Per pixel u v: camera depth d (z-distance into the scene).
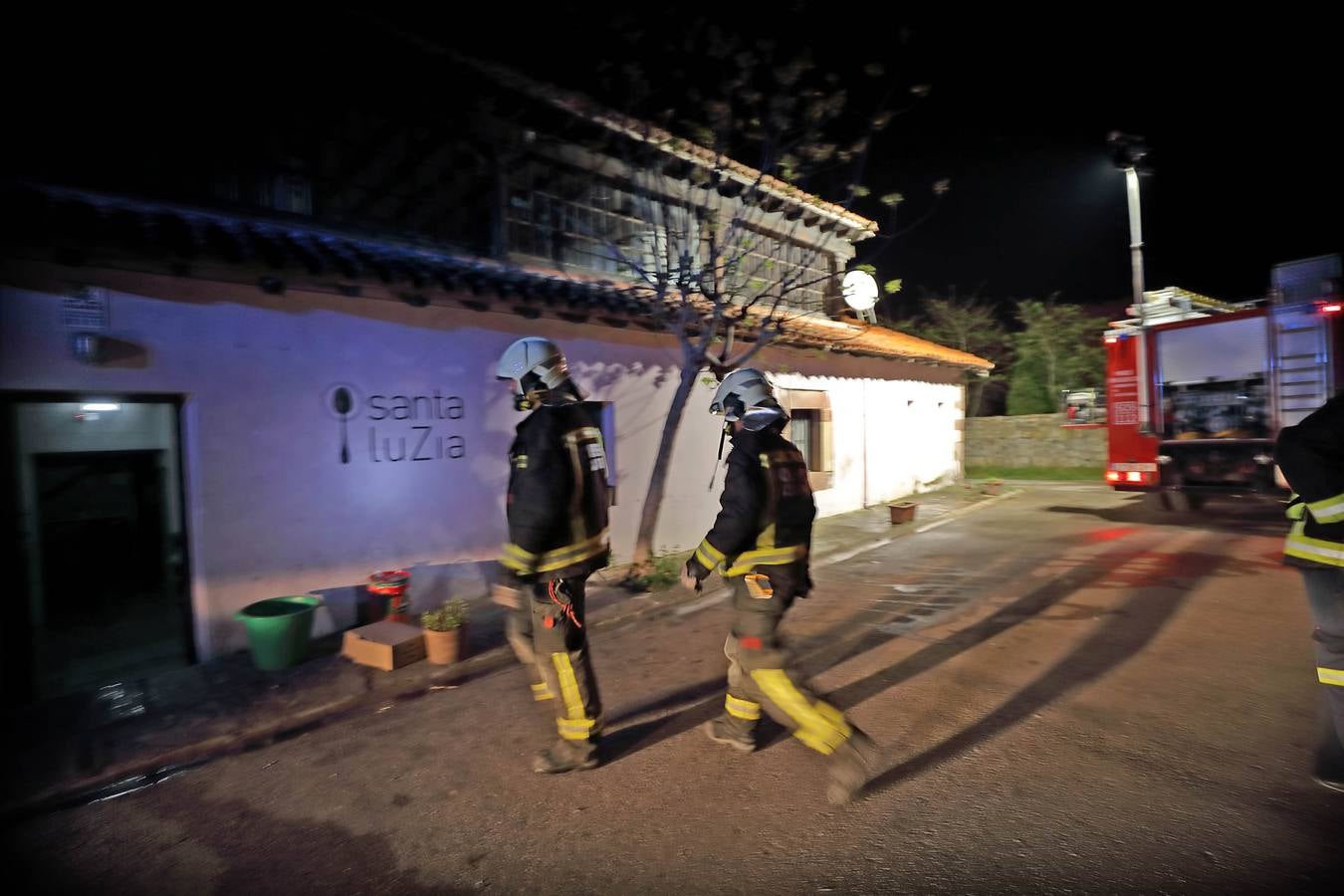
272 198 6.77
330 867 2.87
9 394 4.42
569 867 2.80
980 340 23.00
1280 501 9.34
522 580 3.35
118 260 4.68
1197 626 5.50
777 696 3.19
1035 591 6.77
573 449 3.32
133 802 3.41
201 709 4.32
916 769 3.44
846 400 12.10
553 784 3.44
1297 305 9.03
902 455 13.77
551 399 3.39
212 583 5.22
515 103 8.12
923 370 14.53
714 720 3.88
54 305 4.52
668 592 7.00
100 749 3.82
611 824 3.08
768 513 3.26
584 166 9.01
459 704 4.47
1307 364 8.98
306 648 5.09
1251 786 3.17
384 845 3.00
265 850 3.00
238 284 5.32
